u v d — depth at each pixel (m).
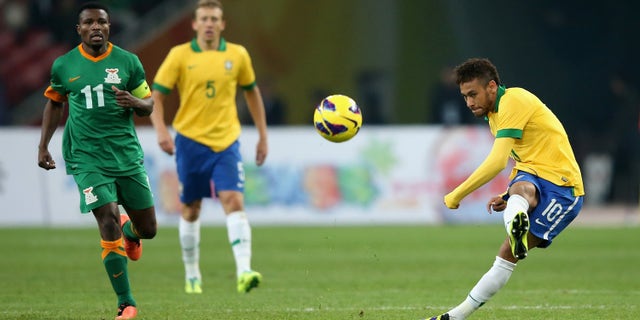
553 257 48.78
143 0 88.25
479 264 45.38
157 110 35.34
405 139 66.69
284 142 65.75
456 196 24.69
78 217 64.81
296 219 65.56
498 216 66.88
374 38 89.50
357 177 66.12
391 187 66.31
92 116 26.64
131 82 27.12
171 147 35.53
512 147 25.45
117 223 26.52
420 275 41.41
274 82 88.75
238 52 35.44
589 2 89.69
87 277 39.78
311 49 88.94
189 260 35.97
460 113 85.94
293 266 44.62
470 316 29.09
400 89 89.69
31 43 87.31
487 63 25.28
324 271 42.78
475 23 89.88
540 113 25.20
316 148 66.06
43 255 48.00
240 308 30.69
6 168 64.50
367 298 33.78
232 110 35.22
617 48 89.69
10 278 39.41
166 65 35.03
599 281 39.53
